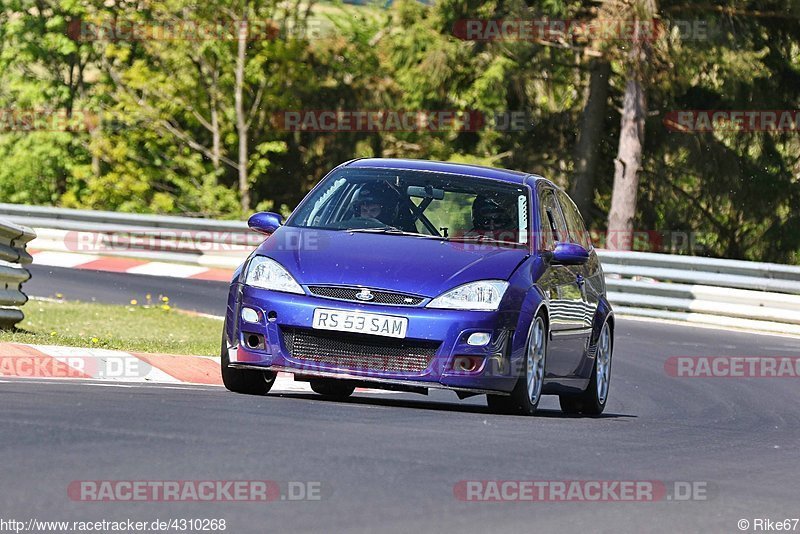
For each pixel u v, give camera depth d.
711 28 105.12
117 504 17.22
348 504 18.14
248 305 30.95
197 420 24.66
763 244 122.38
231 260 83.81
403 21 122.00
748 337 65.25
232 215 131.38
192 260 84.06
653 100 117.94
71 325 50.09
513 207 34.19
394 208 33.69
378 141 133.88
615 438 28.17
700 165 117.62
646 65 103.38
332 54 131.38
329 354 30.31
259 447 21.98
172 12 128.75
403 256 31.42
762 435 32.28
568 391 35.69
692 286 72.81
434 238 32.66
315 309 30.20
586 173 119.75
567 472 22.41
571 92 124.75
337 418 26.86
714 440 29.88
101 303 62.91
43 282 69.31
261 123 134.25
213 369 39.62
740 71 105.81
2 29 141.25
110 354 37.44
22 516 16.28
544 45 117.12
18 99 140.75
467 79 120.94
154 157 137.62
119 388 30.56
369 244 32.00
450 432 26.09
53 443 20.91
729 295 71.69
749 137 119.25
